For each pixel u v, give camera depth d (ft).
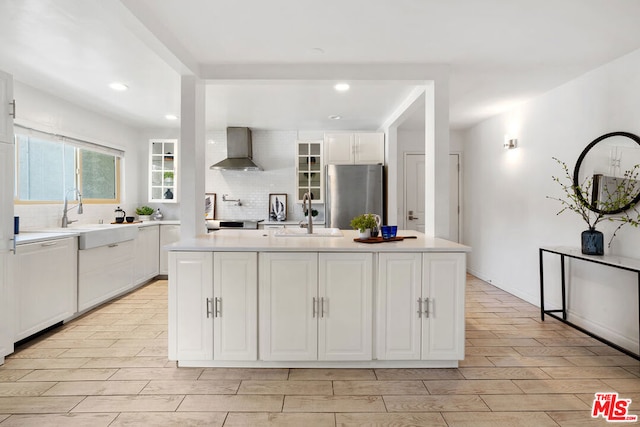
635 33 8.47
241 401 7.15
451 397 7.30
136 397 7.29
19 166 12.62
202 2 7.36
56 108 13.65
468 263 19.49
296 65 10.56
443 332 8.39
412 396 7.34
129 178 18.67
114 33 8.66
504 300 14.37
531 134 13.74
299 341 8.39
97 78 11.72
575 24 8.09
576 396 7.36
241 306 8.39
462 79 11.60
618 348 9.07
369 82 10.69
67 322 11.75
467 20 7.98
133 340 10.27
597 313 10.64
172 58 9.12
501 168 15.94
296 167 18.94
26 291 9.76
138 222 17.39
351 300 8.35
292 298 8.38
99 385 7.75
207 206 19.89
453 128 19.26
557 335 10.64
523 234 14.35
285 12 7.72
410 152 19.83
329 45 9.32
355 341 8.39
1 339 8.62
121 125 17.93
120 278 14.58
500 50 9.50
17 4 7.34
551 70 10.80
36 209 13.08
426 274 8.34
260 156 19.88
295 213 19.81
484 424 6.44
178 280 8.43
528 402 7.13
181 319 8.45
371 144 17.84
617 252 9.96
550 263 12.73
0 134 8.48
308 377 8.12
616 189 9.77
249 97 13.65
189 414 6.72
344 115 16.39
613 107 10.03
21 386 7.69
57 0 7.20
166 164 19.21
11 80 8.78
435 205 10.37
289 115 16.43
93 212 16.16
